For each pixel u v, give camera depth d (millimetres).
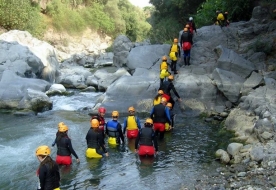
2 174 7805
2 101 13648
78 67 23891
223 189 6605
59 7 41719
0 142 9836
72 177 7641
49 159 5477
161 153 8906
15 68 16266
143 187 7086
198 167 7945
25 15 32375
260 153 7887
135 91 13133
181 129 10797
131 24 57156
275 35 15125
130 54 16391
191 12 31516
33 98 13375
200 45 15680
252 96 10961
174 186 7051
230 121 10531
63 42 41156
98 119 9641
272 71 12961
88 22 47062
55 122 11852
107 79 17031
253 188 6508
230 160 8180
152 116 10016
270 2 17750
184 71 13953
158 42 31984
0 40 17984
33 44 20375
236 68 12969
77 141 9984
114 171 7926
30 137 10250
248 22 17469
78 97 15516
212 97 12672
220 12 17781
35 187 7234
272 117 9289
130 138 10086
